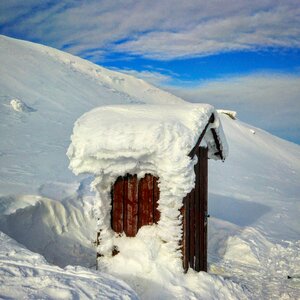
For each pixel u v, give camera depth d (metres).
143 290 5.24
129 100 39.97
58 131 18.95
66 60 47.47
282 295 6.22
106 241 5.97
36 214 7.17
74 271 3.91
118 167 5.75
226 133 36.94
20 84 28.06
